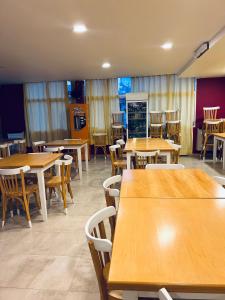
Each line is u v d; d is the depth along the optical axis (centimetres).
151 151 372
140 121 714
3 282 196
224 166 536
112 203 186
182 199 166
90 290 183
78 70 580
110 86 732
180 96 706
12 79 678
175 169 261
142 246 106
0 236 272
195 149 747
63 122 767
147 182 211
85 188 443
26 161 326
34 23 282
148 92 715
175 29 313
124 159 488
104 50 409
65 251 238
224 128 636
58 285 190
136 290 84
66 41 353
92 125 755
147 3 238
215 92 705
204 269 89
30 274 204
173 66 570
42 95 759
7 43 355
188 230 120
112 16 269
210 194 175
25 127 786
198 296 86
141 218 135
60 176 359
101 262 125
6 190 294
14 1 226
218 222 128
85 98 750
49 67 532
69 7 242
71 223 301
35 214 332
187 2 238
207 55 399
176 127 674
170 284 82
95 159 725
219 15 270
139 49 407
